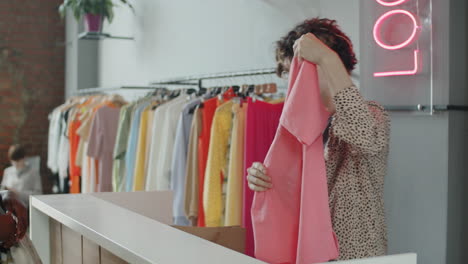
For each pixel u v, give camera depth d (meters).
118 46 5.91
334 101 1.49
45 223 2.18
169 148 3.49
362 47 2.57
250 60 3.54
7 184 5.56
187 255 1.16
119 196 2.29
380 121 1.58
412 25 2.36
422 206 2.38
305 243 1.57
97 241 1.41
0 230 1.54
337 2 2.79
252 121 2.61
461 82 2.34
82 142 4.70
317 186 1.58
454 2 2.30
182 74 4.52
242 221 2.69
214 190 2.84
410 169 2.42
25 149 6.52
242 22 3.61
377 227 1.63
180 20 4.53
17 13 6.53
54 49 6.73
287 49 1.75
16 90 6.53
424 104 2.34
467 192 2.36
